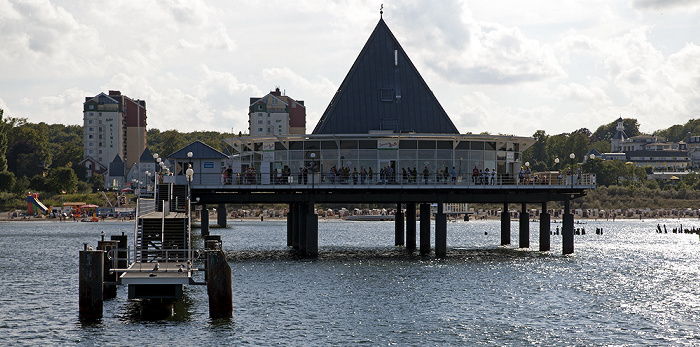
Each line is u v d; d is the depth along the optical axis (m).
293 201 105.00
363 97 124.62
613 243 159.38
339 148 112.00
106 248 70.56
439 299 75.75
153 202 94.69
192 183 105.50
